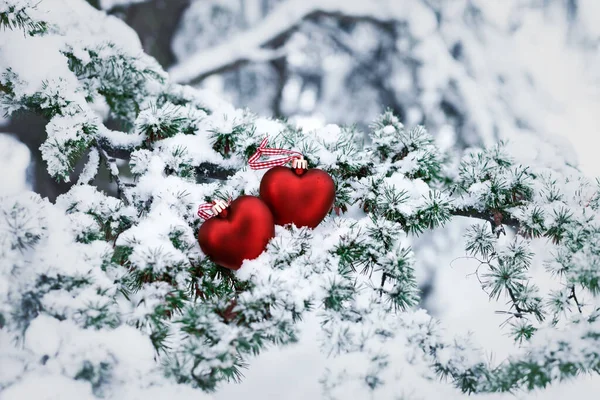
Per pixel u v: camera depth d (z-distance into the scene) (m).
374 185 1.06
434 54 2.31
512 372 0.90
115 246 0.97
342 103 2.50
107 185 1.89
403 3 2.31
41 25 1.17
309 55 2.51
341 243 0.98
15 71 1.10
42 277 0.89
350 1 2.31
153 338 0.90
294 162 1.01
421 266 2.48
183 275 0.93
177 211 1.00
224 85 2.53
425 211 1.04
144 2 2.13
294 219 0.99
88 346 0.87
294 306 0.91
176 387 0.88
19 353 0.88
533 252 1.07
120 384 0.87
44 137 1.77
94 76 1.22
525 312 1.02
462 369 0.91
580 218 1.03
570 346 0.90
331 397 0.87
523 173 1.09
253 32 2.28
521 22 2.35
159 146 1.08
